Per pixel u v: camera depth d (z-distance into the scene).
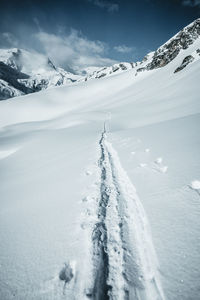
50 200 5.32
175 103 38.03
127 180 6.00
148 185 5.16
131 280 2.43
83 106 122.56
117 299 2.21
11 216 4.80
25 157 15.10
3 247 3.35
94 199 4.77
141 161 7.48
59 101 144.00
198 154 6.49
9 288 2.39
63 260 2.80
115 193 5.21
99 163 8.29
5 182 9.38
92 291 2.29
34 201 5.57
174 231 3.11
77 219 3.93
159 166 6.37
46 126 51.00
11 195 6.85
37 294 2.27
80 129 30.61
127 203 4.54
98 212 4.14
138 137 12.90
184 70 78.00
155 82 92.69
